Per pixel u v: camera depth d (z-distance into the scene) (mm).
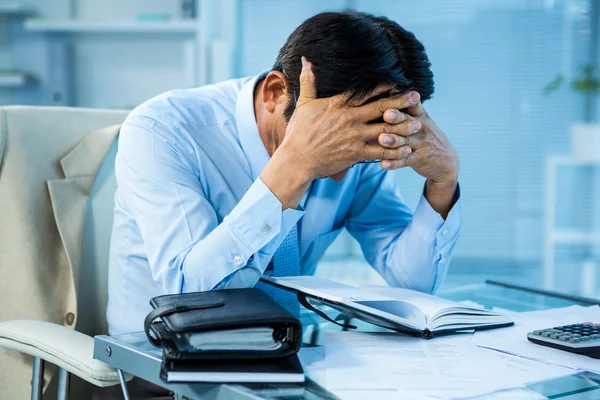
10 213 1276
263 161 1204
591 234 4070
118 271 1243
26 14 3492
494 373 761
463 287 1299
